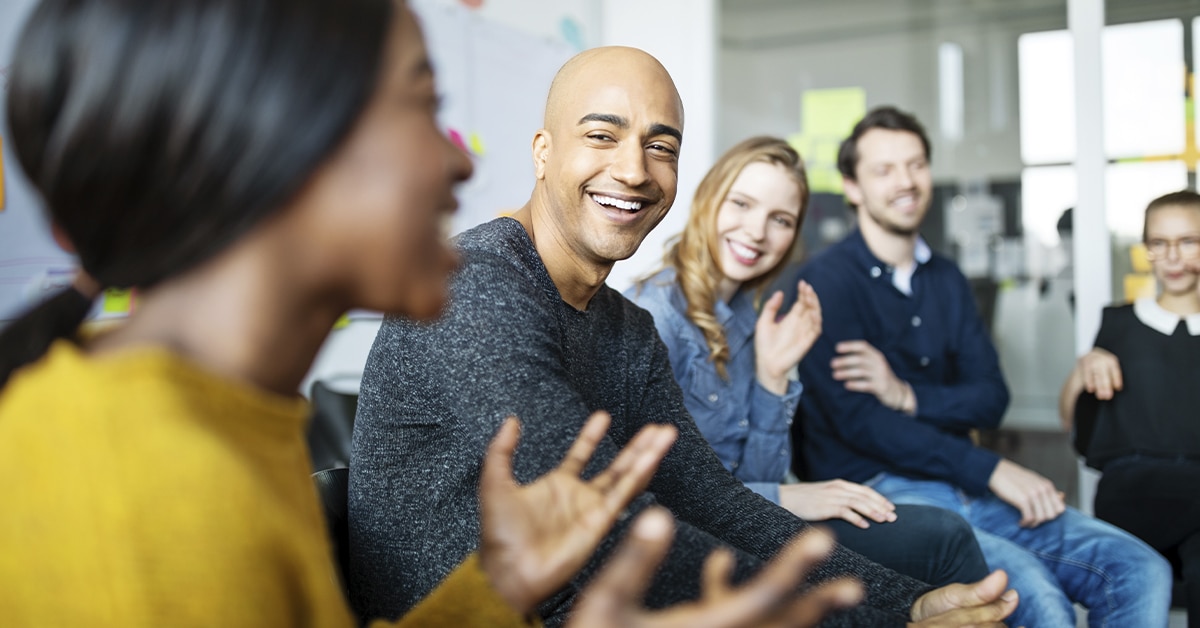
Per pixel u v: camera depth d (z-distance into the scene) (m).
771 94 3.84
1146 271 3.26
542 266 1.16
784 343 1.93
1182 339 2.53
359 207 0.48
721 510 1.28
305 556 0.45
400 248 0.50
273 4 0.45
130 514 0.41
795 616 0.44
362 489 1.11
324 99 0.45
